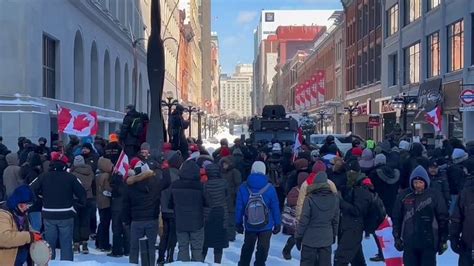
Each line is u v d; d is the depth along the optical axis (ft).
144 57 194.18
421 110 116.16
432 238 27.96
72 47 102.68
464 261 27.58
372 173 43.24
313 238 29.66
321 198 29.63
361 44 189.57
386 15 157.17
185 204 33.96
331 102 230.07
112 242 42.11
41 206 36.68
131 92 171.83
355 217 30.71
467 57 98.78
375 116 155.63
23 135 77.56
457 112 103.40
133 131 51.52
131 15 168.25
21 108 78.02
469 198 27.45
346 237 30.71
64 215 33.94
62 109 57.72
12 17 79.15
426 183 28.17
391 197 43.24
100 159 41.75
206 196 34.45
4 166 44.83
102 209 41.70
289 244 39.99
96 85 124.26
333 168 38.96
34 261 22.75
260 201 32.96
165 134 58.95
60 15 95.04
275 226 33.32
